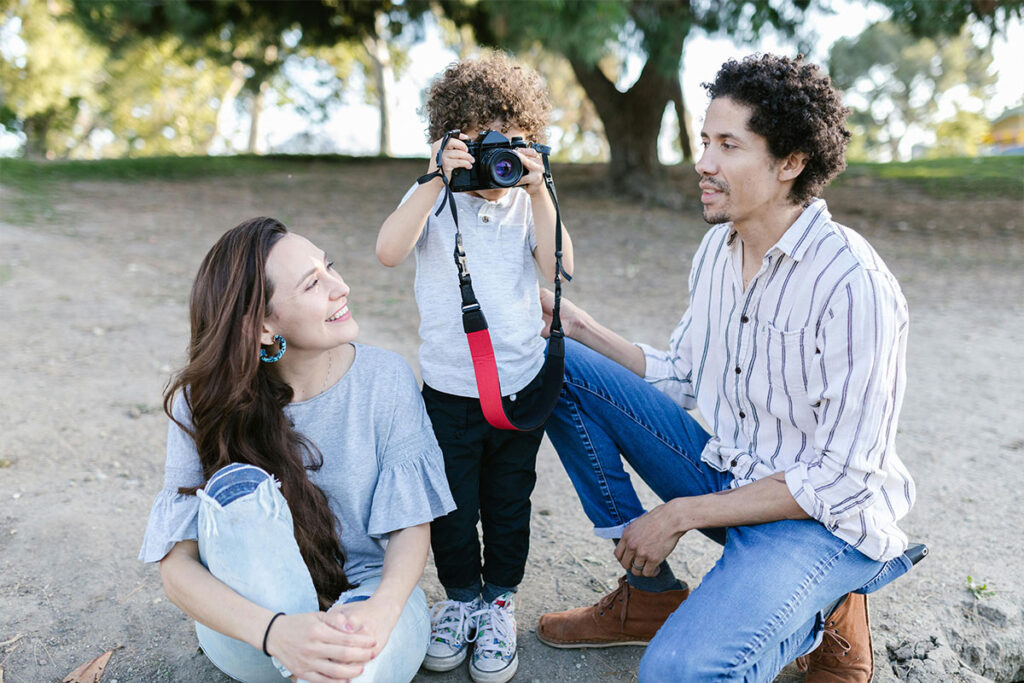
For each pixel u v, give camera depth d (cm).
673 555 256
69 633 210
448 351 195
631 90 1045
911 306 596
